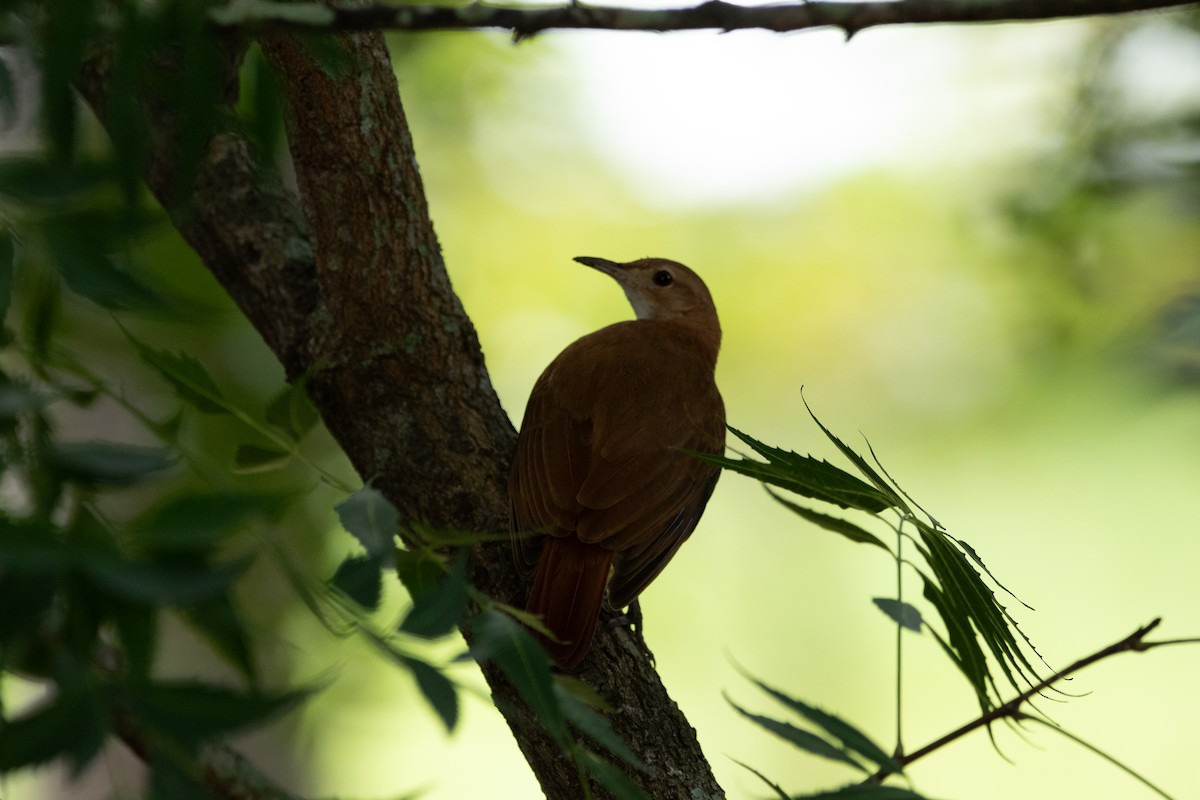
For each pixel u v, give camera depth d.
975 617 5.53
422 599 3.91
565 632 7.99
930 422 23.61
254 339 11.62
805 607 22.28
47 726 3.28
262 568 11.05
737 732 21.38
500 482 8.33
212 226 8.45
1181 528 22.78
